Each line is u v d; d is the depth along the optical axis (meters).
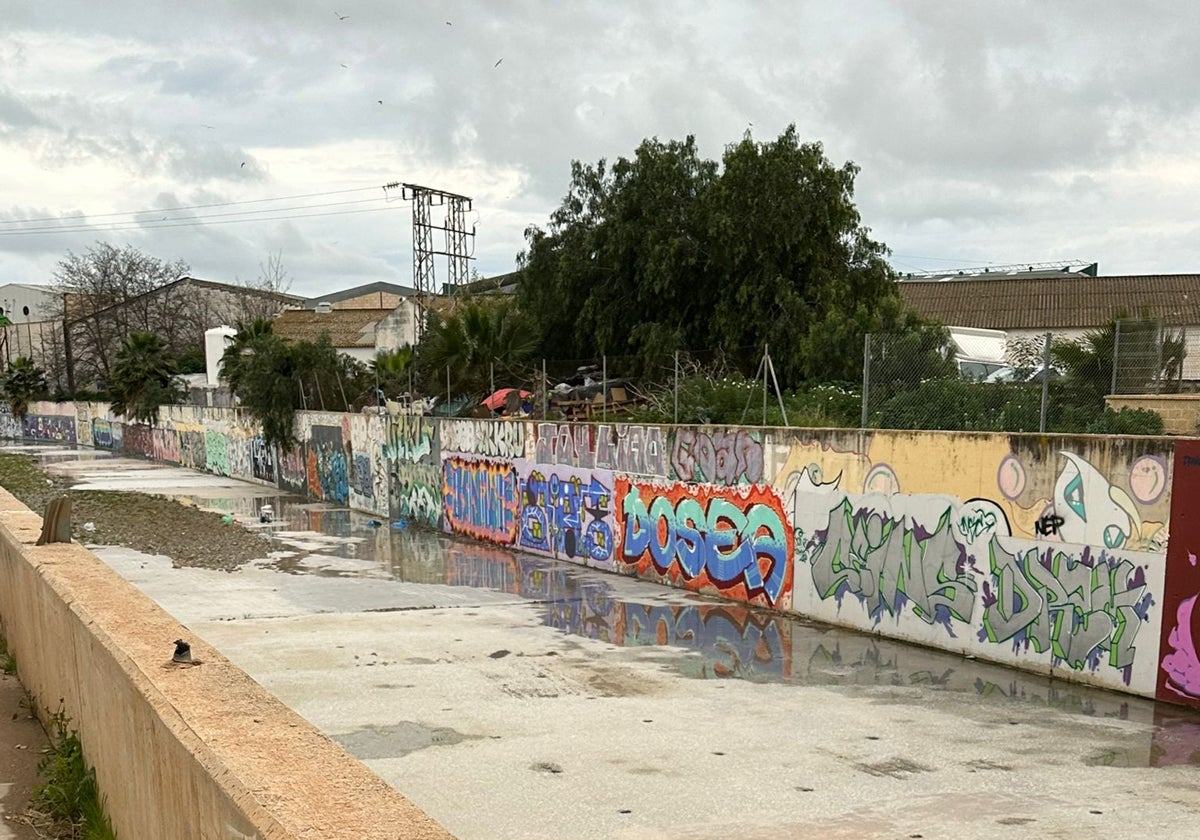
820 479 11.86
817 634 11.21
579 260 29.58
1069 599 9.05
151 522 22.89
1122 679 8.61
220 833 2.72
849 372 19.69
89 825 4.77
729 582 13.40
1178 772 6.57
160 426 45.88
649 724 7.71
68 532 7.31
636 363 27.48
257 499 28.89
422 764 6.71
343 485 27.17
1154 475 8.32
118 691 4.09
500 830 5.56
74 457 49.38
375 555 17.95
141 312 68.44
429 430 22.02
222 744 2.96
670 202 28.30
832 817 5.73
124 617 4.77
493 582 14.93
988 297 38.31
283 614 12.41
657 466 14.80
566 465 17.08
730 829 5.55
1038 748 7.10
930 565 10.45
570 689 8.80
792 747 7.12
